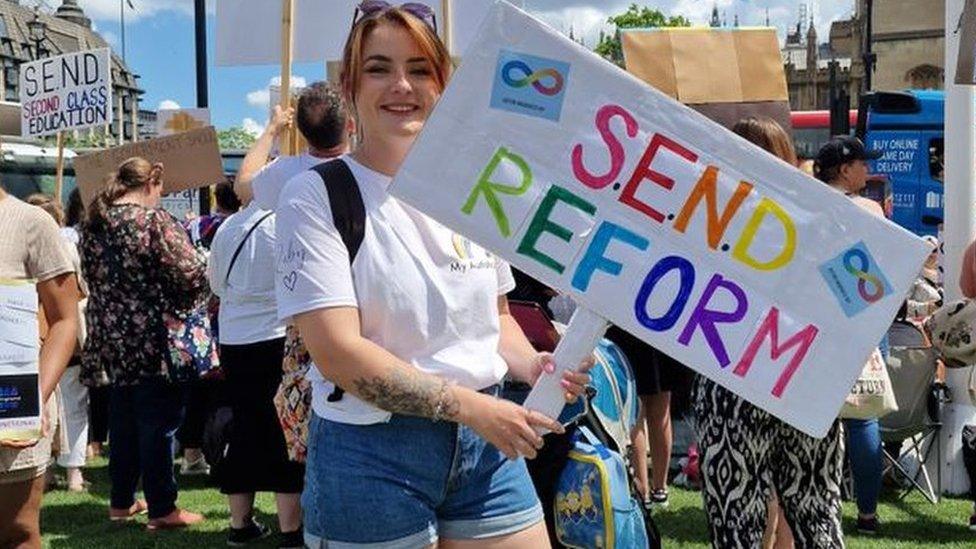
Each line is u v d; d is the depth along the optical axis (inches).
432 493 83.0
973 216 228.8
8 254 107.8
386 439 81.4
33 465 109.1
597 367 127.9
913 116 636.7
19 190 613.6
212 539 199.2
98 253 197.5
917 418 215.8
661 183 80.4
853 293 79.6
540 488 120.3
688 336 80.8
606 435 125.3
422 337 81.4
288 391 148.0
